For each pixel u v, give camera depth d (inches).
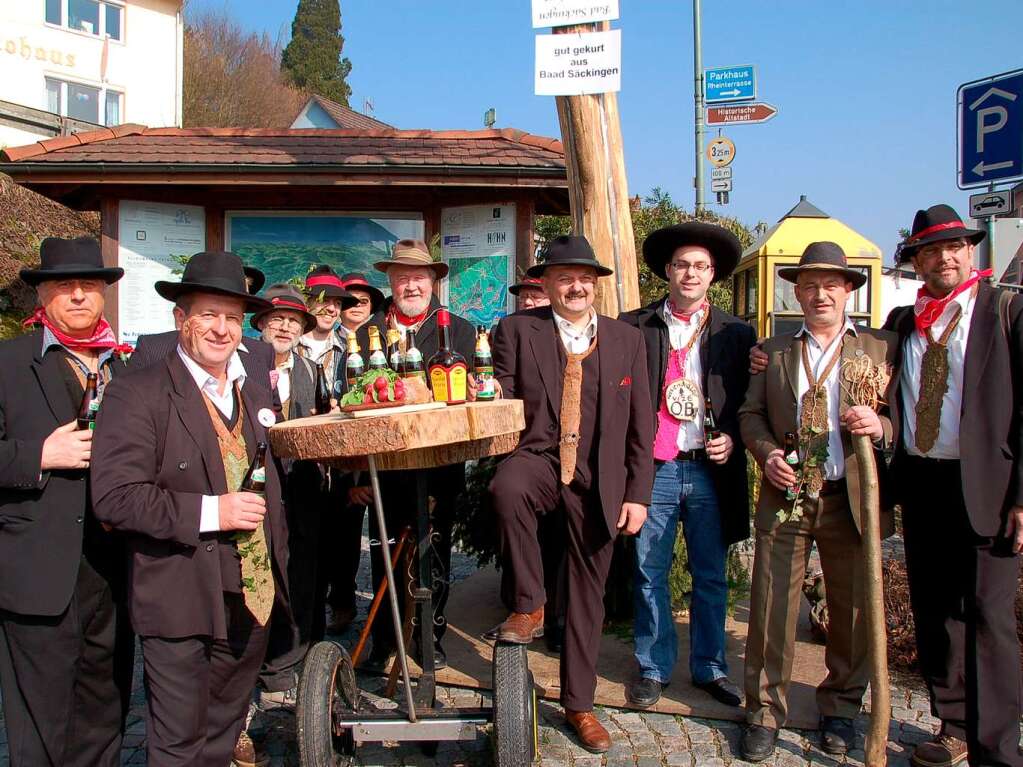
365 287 210.1
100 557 112.0
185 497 102.0
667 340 154.6
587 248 138.4
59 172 269.4
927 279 134.8
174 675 104.0
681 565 184.2
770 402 140.7
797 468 134.4
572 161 193.8
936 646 135.7
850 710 138.8
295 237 294.0
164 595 102.6
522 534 129.6
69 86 889.5
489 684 160.1
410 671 168.6
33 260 469.1
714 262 159.9
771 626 137.6
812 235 337.4
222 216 291.7
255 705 158.6
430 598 130.8
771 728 136.7
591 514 138.4
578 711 139.9
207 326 106.7
